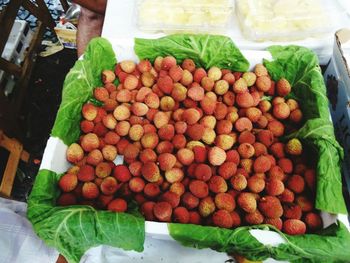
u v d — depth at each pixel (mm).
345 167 1076
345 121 1084
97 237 844
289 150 1027
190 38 1170
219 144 1040
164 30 1258
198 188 947
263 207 932
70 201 967
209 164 1024
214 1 1254
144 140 1047
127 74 1199
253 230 839
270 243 829
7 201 1158
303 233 902
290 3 1249
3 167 1636
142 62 1186
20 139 1704
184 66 1187
